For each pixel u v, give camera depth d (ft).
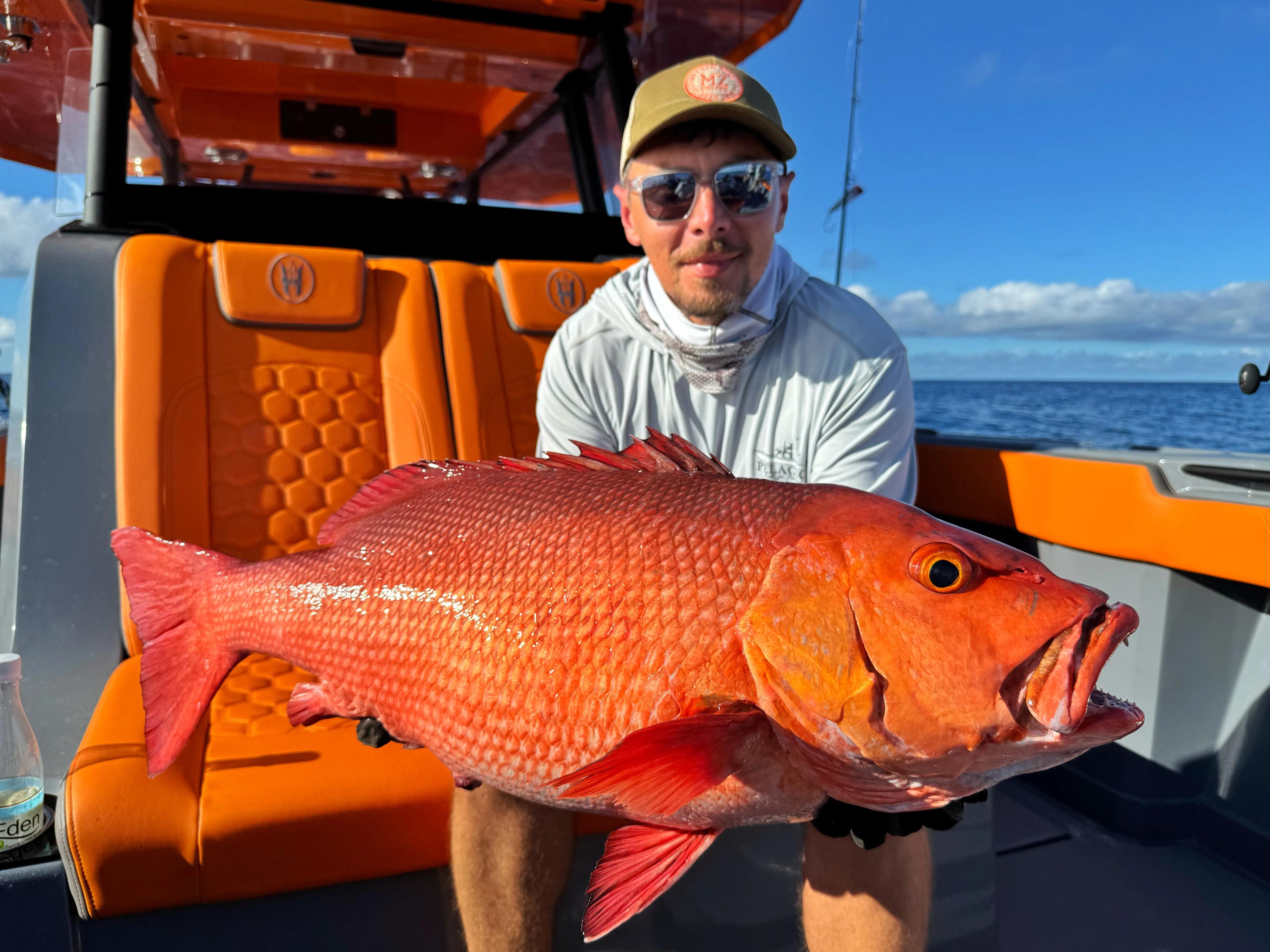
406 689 3.60
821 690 2.88
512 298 7.66
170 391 6.53
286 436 6.90
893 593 2.88
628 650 3.10
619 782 2.63
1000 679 2.76
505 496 3.65
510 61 9.70
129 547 4.50
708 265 5.05
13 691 4.39
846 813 3.64
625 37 9.54
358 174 10.86
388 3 8.66
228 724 5.00
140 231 7.23
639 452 3.88
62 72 8.87
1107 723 2.74
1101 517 6.44
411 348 7.29
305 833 4.16
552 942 4.54
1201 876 6.27
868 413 5.37
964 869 5.20
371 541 3.92
